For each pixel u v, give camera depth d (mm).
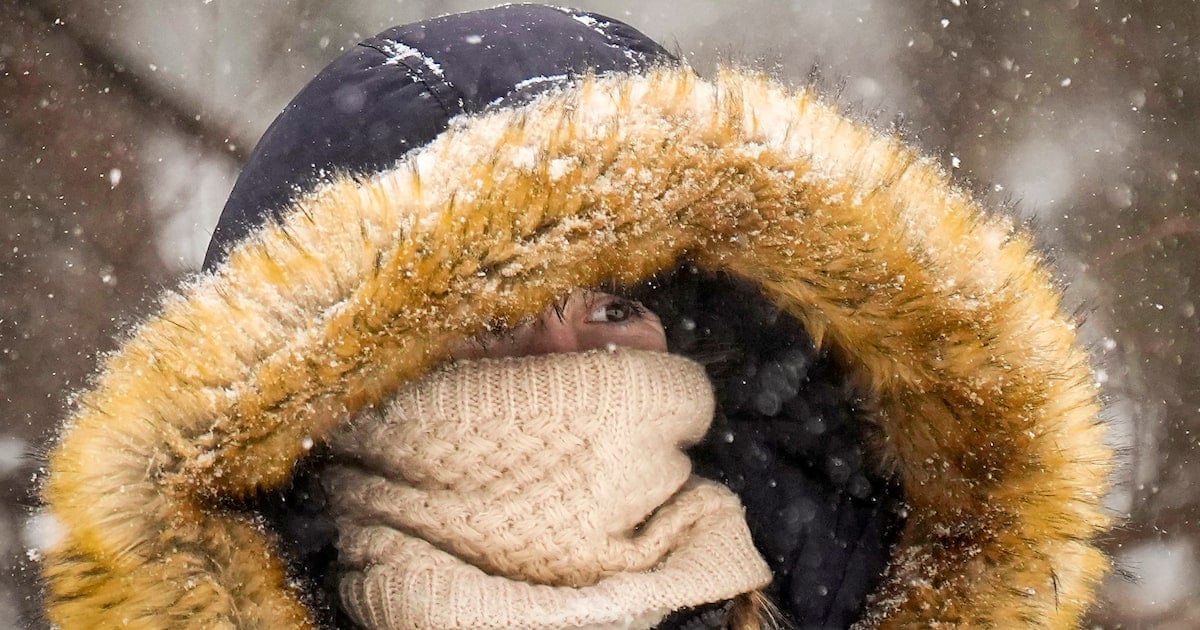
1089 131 3820
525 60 1403
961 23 3939
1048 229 3639
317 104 1410
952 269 1330
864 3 3979
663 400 1357
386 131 1386
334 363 1265
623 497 1336
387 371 1278
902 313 1333
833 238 1317
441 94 1390
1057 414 1345
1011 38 3912
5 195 2908
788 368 1416
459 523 1322
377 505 1331
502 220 1271
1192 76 3787
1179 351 3449
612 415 1340
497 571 1324
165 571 1254
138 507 1256
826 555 1419
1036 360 1339
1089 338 3369
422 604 1307
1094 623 2812
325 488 1345
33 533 1277
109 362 1287
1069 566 1362
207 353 1261
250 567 1275
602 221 1285
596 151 1285
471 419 1330
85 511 1256
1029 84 3883
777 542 1427
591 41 1432
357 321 1264
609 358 1351
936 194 1344
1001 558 1356
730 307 1410
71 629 1256
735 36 3986
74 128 2955
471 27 1424
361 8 3488
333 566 1351
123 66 2982
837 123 1341
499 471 1328
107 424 1264
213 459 1261
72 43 2920
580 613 1306
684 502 1366
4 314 2871
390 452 1334
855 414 1412
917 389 1355
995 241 1354
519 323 1297
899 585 1391
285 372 1261
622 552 1332
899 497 1408
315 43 3412
